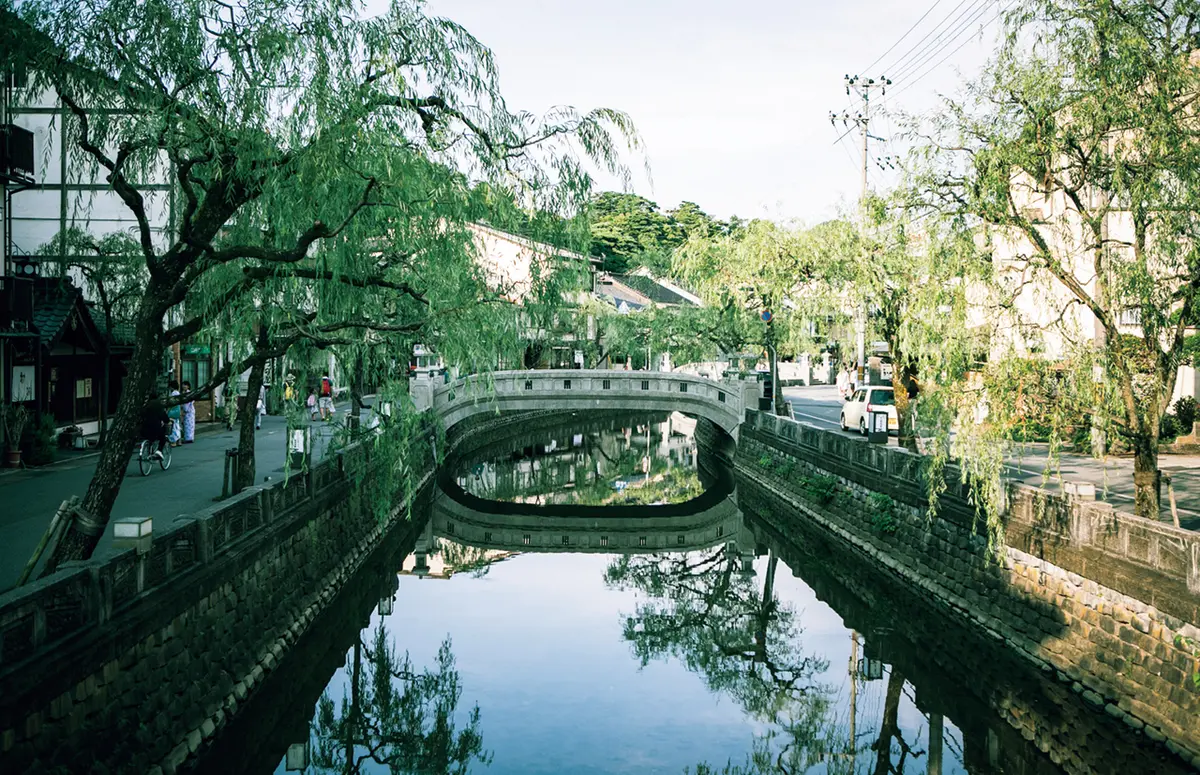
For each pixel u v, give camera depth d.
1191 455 22.20
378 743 12.52
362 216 11.67
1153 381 11.60
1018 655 13.61
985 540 15.16
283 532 13.88
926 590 17.27
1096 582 11.84
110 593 8.55
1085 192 12.27
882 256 18.20
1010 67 12.05
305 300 12.38
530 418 55.94
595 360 46.47
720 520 28.22
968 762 11.34
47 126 23.61
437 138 11.70
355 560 19.33
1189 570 9.97
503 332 13.27
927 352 13.14
